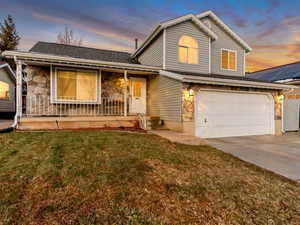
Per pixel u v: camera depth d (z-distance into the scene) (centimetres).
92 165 361
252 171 411
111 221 213
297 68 1348
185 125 782
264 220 238
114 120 833
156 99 977
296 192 319
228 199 282
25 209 226
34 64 791
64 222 207
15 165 345
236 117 898
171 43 940
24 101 920
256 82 874
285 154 558
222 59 1145
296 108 1116
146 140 577
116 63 817
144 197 269
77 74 841
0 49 2430
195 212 244
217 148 612
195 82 780
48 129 704
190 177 349
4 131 606
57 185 283
